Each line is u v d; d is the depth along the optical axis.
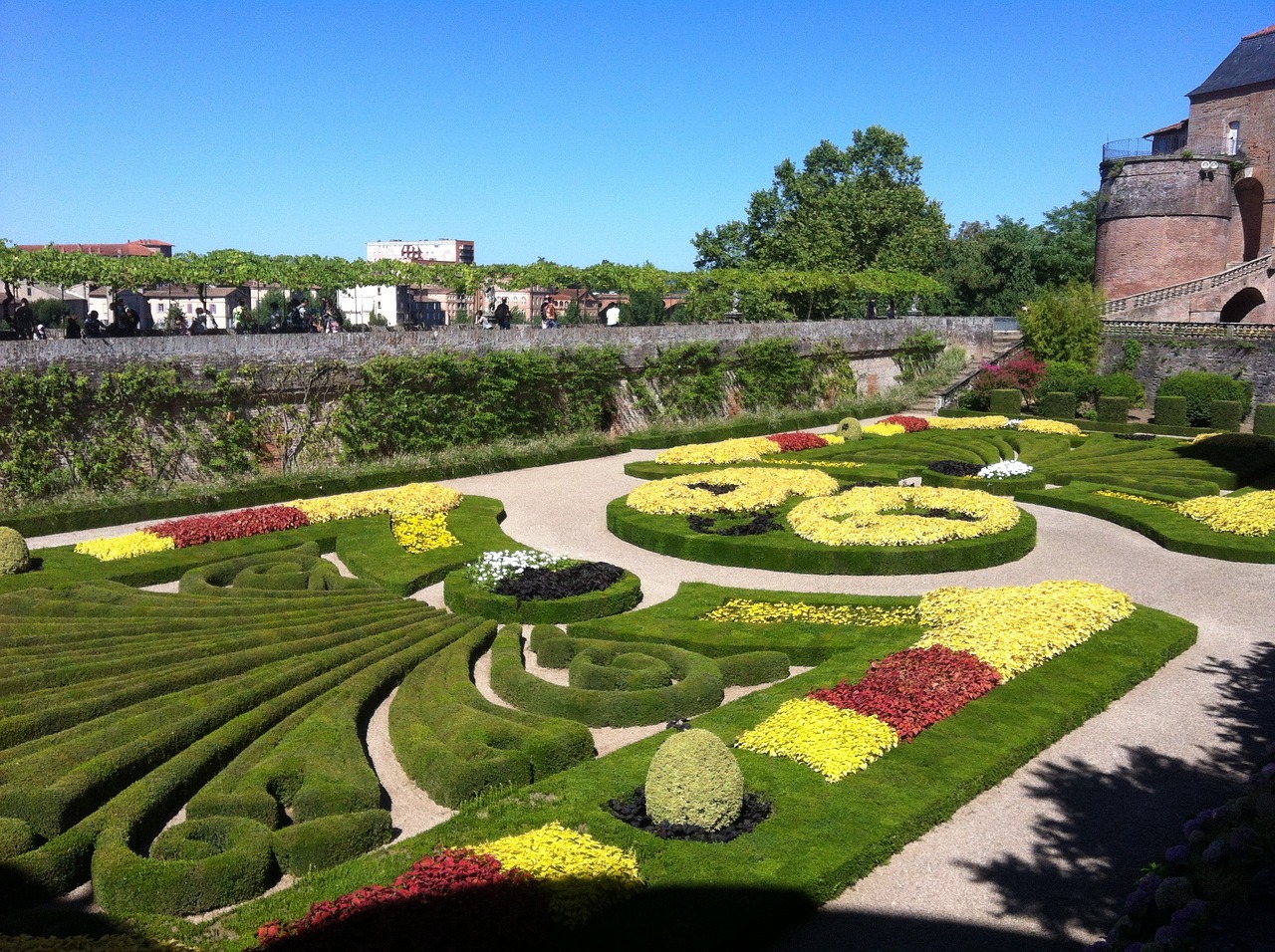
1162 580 21.34
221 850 10.76
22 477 25.86
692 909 9.34
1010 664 15.10
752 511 25.80
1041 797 12.22
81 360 26.72
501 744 12.98
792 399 49.00
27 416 25.91
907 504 26.39
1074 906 10.00
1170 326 50.84
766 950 9.30
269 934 8.91
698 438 40.00
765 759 12.39
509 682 14.97
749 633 17.17
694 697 14.57
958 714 13.73
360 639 16.41
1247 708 14.84
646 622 17.86
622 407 41.22
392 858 10.26
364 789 11.41
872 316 60.44
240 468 29.78
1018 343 55.91
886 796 11.50
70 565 20.89
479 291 43.41
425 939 8.73
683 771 10.59
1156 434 42.84
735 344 45.78
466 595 18.55
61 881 10.26
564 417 38.34
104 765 11.74
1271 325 47.91
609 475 33.28
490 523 25.00
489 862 9.79
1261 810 10.26
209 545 22.62
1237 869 9.31
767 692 14.54
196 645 15.57
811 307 59.59
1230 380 44.84
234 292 47.62
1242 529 23.81
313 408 31.62
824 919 9.79
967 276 81.81
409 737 13.00
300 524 24.36
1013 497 29.52
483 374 35.19
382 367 32.75
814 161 75.81
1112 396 46.72
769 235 73.00
